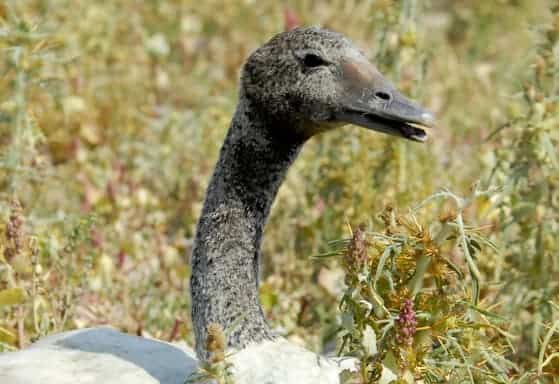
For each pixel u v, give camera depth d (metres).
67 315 11.11
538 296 11.07
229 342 9.17
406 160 13.09
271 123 9.32
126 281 12.49
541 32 12.43
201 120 15.99
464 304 8.66
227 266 9.35
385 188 12.91
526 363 11.09
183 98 17.66
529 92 11.38
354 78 9.13
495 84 17.91
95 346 9.27
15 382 8.59
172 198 14.95
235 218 9.40
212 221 9.42
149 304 12.30
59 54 15.84
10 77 12.94
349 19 18.67
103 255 12.37
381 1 13.26
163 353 9.27
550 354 9.48
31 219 12.43
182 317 12.07
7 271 10.41
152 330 12.03
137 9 19.27
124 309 12.16
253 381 8.77
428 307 8.62
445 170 14.59
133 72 17.06
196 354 9.39
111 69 16.88
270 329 9.37
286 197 13.70
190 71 18.67
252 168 9.39
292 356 8.96
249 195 9.41
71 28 17.03
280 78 9.19
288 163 9.48
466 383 8.68
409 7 13.18
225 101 16.30
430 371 8.55
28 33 12.41
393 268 8.62
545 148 11.11
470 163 15.01
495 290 11.70
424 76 13.35
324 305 12.34
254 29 19.44
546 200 11.32
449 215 8.69
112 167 15.30
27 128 12.59
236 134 9.41
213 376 8.25
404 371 8.34
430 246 8.61
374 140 12.99
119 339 9.40
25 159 13.08
